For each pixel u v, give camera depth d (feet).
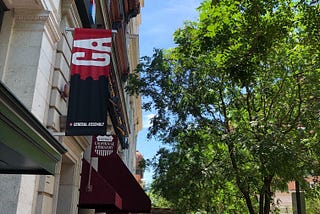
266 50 30.22
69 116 26.91
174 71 49.08
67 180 36.63
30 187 25.54
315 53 34.96
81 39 29.01
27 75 26.37
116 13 63.87
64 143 32.01
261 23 29.84
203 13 36.19
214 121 48.08
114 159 52.60
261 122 40.75
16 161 15.55
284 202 127.34
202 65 46.93
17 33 27.32
